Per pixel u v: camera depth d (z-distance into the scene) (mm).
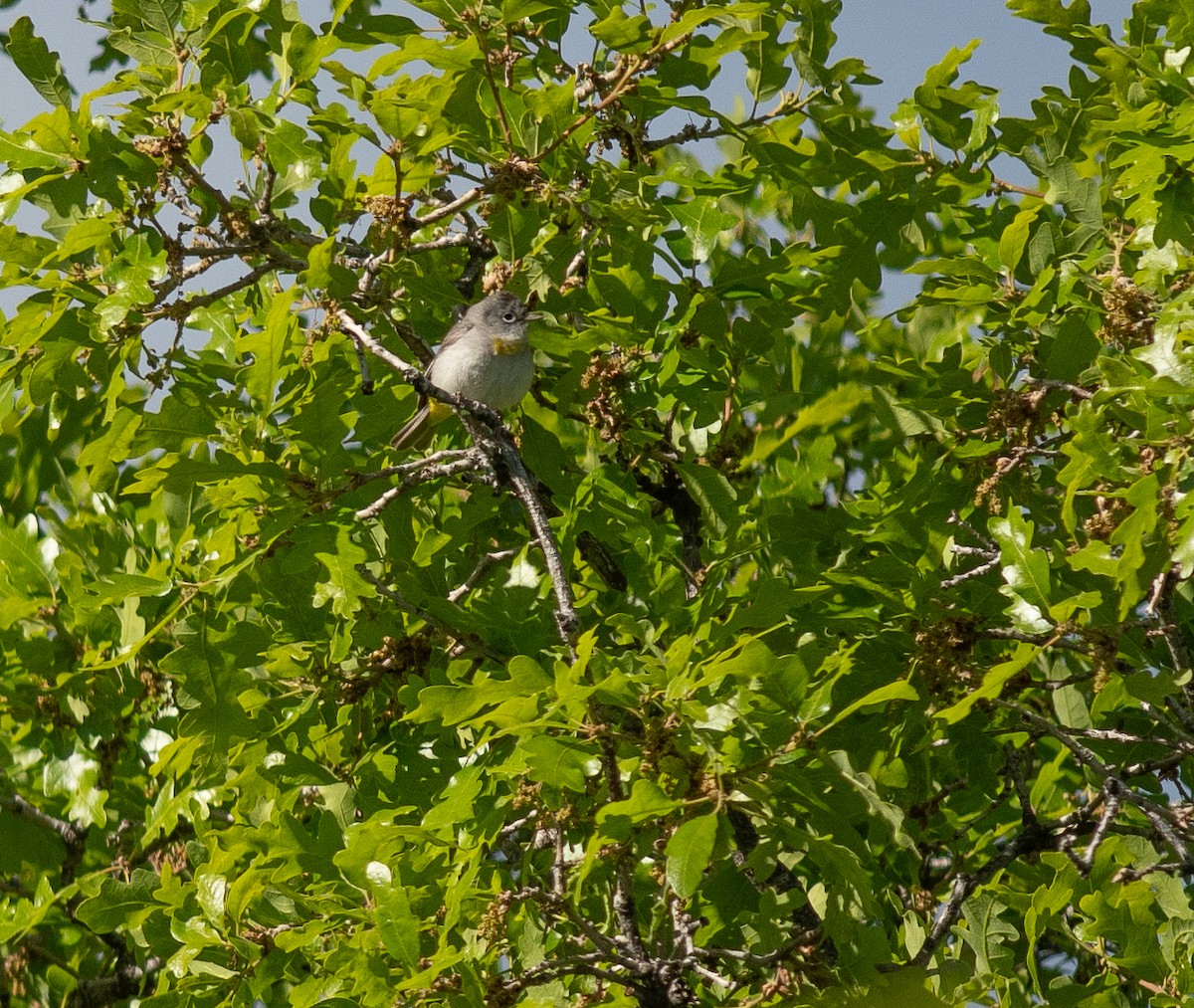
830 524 11453
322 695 10922
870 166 12305
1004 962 10172
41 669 13414
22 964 14148
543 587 11469
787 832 7707
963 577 10164
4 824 13648
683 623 9977
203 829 11516
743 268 12070
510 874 10000
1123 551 8406
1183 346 9297
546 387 13406
